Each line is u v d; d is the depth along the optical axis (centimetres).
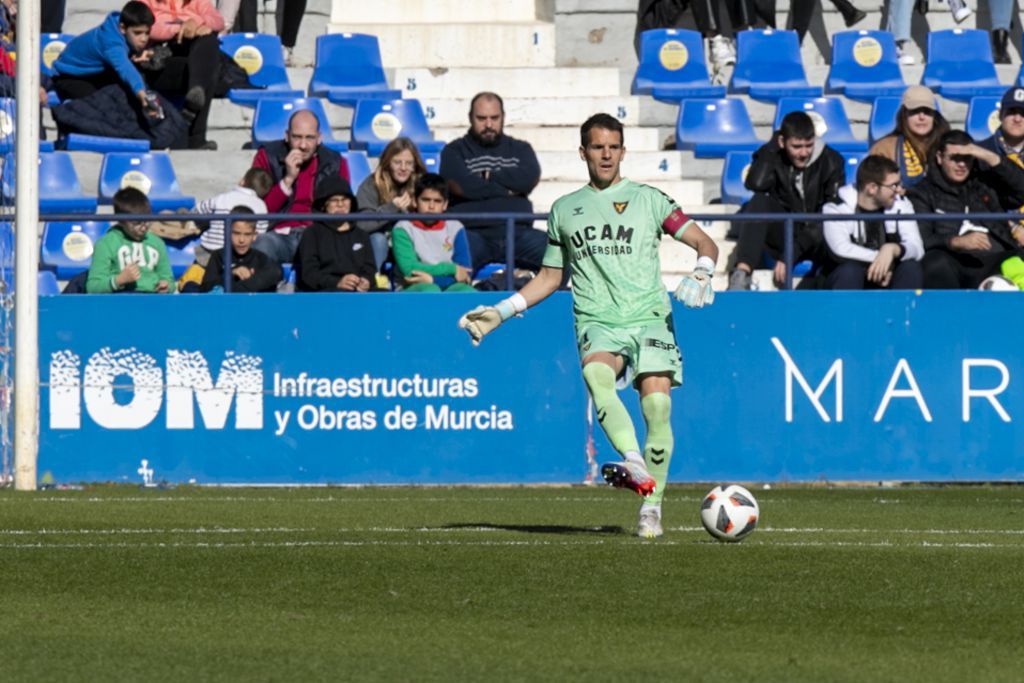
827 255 4519
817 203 4925
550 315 4284
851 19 6631
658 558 2539
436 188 4575
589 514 3403
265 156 5184
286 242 4522
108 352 4259
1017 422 4325
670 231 2817
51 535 2883
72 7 6425
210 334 4266
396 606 2105
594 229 2794
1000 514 3434
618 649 1816
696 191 5850
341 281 4391
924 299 4312
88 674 1678
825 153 4953
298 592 2217
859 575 2372
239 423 4262
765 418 4303
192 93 5703
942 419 4325
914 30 6819
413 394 4275
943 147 4716
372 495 3919
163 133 5719
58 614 2048
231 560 2522
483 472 4275
